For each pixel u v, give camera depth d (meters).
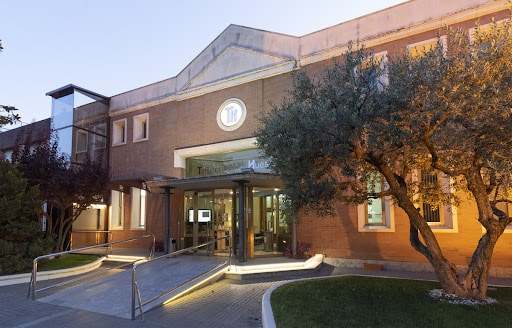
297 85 7.24
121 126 18.31
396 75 6.24
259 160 13.52
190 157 15.42
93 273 10.55
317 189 6.67
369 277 9.09
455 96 5.56
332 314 6.02
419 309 6.19
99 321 6.60
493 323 5.49
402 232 10.87
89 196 13.71
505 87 5.50
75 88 17.20
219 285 9.23
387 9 11.74
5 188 10.56
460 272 9.89
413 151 6.99
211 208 13.68
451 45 6.51
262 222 12.84
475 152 6.18
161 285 8.86
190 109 15.55
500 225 6.60
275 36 13.70
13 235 10.69
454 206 9.27
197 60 15.63
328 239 12.01
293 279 9.41
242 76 14.05
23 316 6.98
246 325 6.24
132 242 16.53
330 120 5.86
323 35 12.79
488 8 10.07
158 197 16.00
